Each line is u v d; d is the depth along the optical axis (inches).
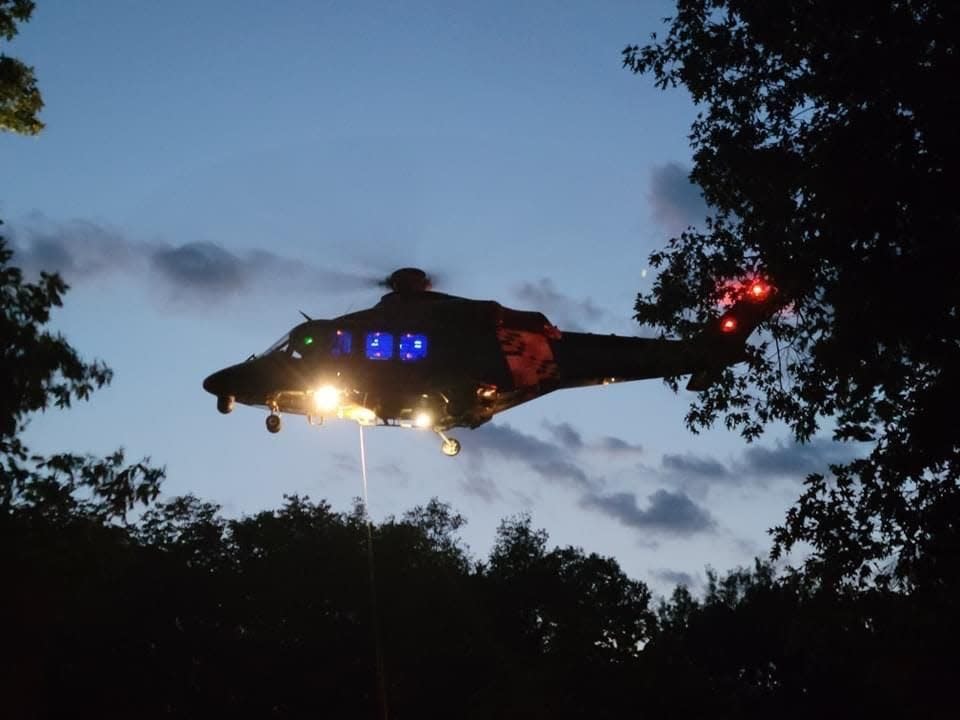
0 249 760.3
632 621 1866.4
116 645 1456.7
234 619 1625.2
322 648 1622.8
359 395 1098.7
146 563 1582.2
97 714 1439.5
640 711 1699.1
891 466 691.4
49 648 1200.2
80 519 794.8
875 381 711.7
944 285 636.1
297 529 1798.7
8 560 757.3
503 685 1652.3
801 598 768.9
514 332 1136.2
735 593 3518.7
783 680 2519.7
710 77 764.6
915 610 722.8
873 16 673.6
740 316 775.1
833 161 650.2
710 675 2652.6
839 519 732.7
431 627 1689.2
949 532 679.1
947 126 636.7
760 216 753.0
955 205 641.0
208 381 1120.8
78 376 770.2
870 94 669.3
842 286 673.6
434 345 1109.7
